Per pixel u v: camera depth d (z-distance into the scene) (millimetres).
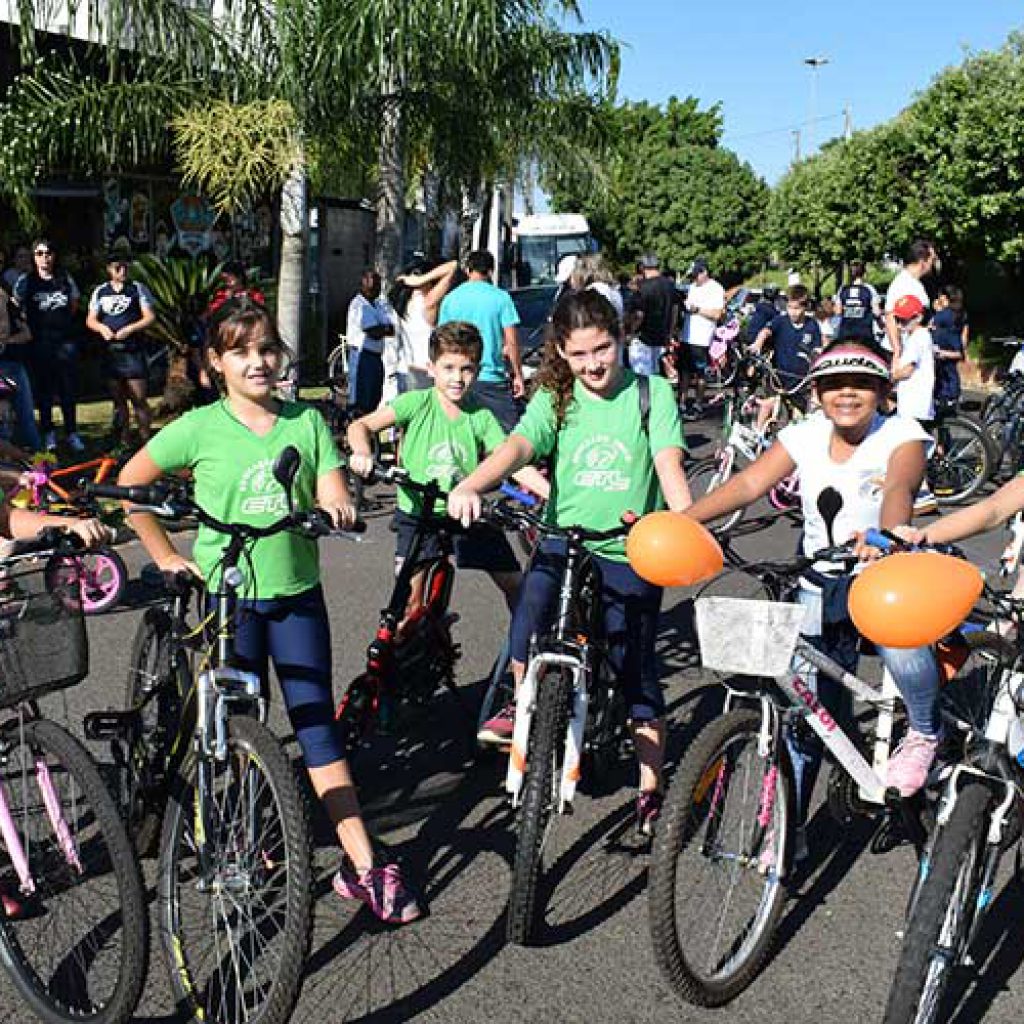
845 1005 3533
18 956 3365
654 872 3295
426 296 10492
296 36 12109
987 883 3219
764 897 3617
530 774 3662
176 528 8969
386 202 14266
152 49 12125
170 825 3293
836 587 3811
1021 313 23531
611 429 4117
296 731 3750
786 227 32469
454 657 5219
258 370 3584
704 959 3498
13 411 9969
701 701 5867
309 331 18625
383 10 12000
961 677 4316
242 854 3277
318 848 4418
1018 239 21125
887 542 3242
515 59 13664
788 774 3623
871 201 25719
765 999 3553
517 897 3641
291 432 3682
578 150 15555
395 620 4828
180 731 3635
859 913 4031
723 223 44094
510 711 4461
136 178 15461
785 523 10086
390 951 3754
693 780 3328
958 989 3617
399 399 5094
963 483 10891
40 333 11172
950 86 21797
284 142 12305
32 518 3346
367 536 9000
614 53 14352
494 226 21281
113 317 11602
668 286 14312
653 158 44750
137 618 6961
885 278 34656
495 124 14078
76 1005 3311
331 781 3764
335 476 3717
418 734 5438
